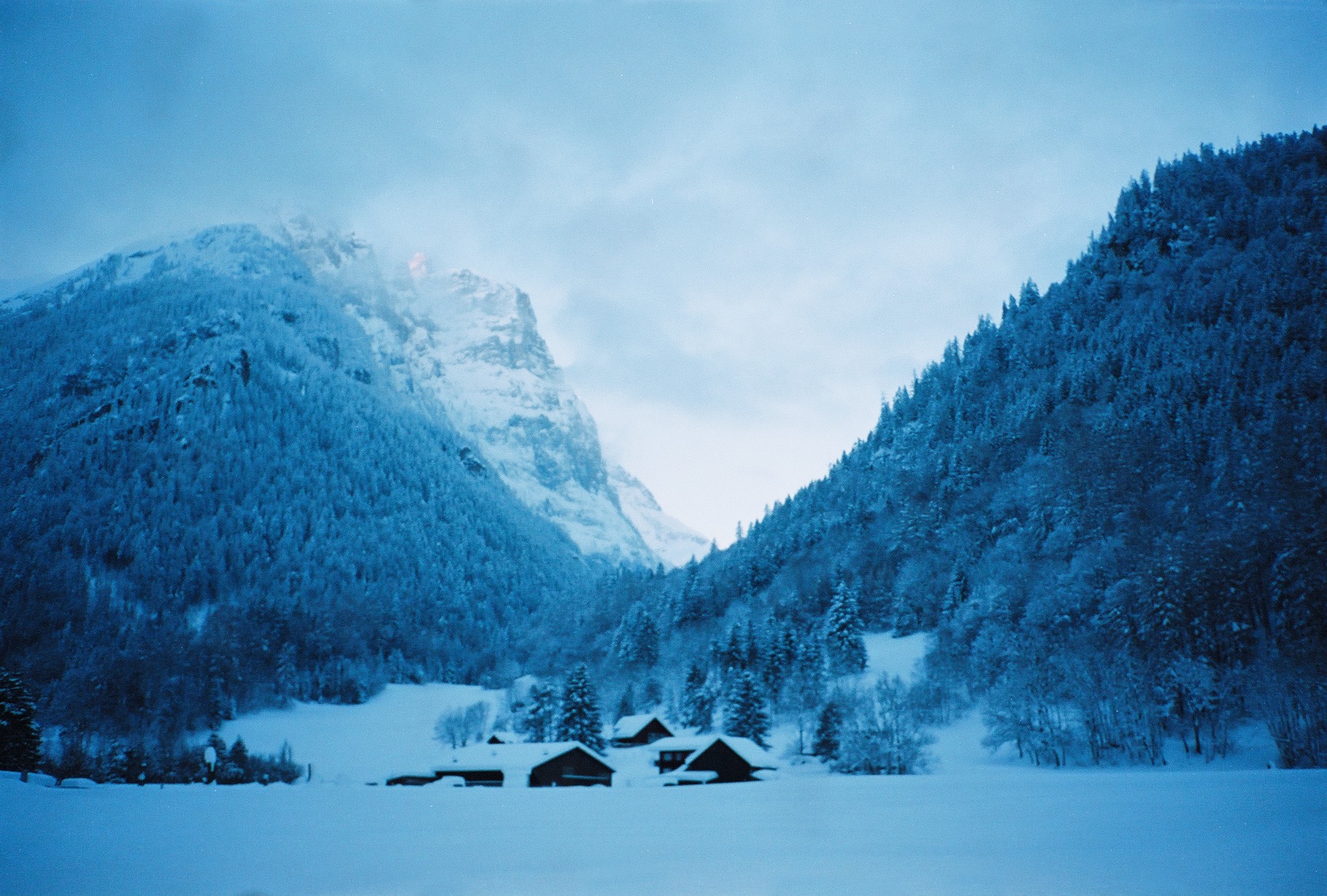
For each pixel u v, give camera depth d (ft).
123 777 311.27
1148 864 64.23
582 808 125.29
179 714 504.84
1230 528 369.91
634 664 589.32
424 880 65.00
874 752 286.46
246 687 591.78
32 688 519.60
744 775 281.33
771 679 437.58
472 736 479.82
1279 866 61.87
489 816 112.06
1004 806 110.73
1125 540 419.74
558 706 428.15
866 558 617.21
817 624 534.78
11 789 142.41
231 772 343.67
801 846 78.84
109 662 541.75
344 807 124.88
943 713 359.05
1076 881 58.80
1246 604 328.90
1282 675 263.29
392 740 505.66
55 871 69.72
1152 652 314.14
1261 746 266.57
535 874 66.44
